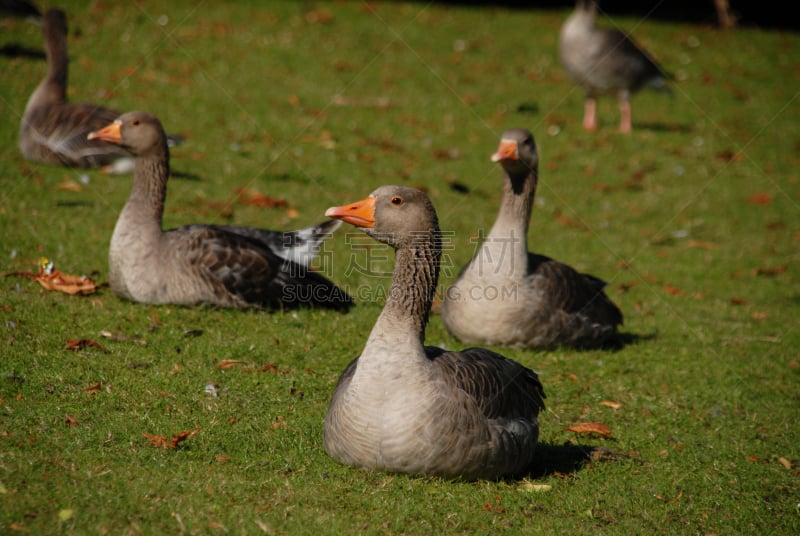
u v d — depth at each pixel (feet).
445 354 25.61
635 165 75.00
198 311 37.40
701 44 116.47
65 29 55.72
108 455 24.30
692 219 65.67
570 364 38.11
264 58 84.58
